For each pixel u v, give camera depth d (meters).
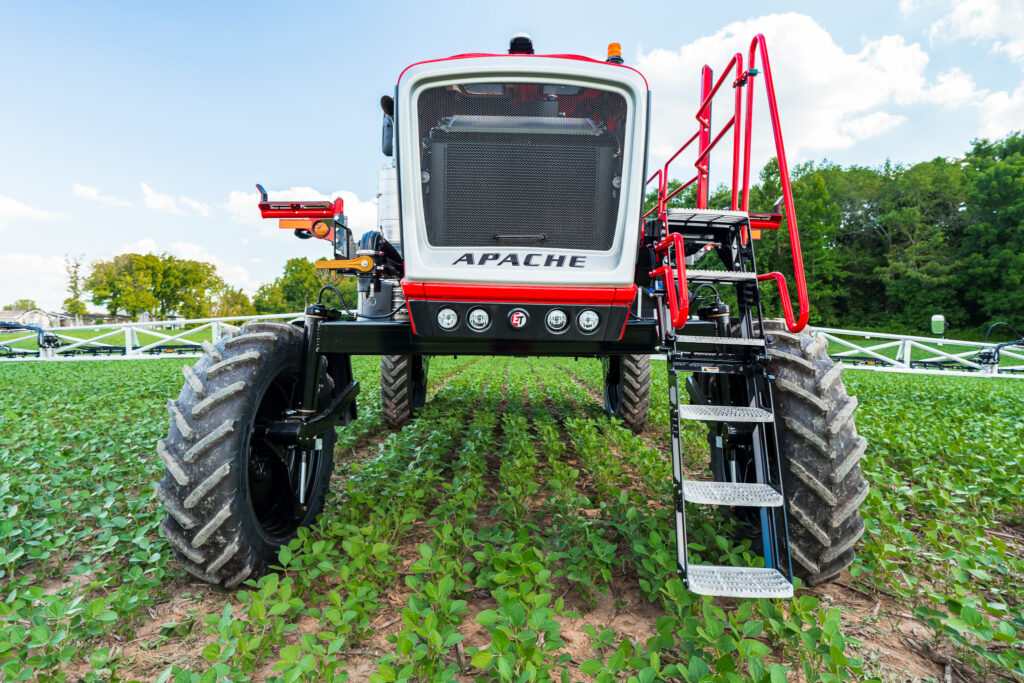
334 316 3.30
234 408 2.58
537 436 5.77
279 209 3.04
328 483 3.57
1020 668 1.88
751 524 2.85
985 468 4.20
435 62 2.59
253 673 2.00
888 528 2.79
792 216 2.60
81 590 2.57
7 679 1.81
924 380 13.10
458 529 2.79
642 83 2.64
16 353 19.88
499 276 2.67
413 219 2.68
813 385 2.52
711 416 2.40
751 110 3.09
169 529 2.48
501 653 1.73
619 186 2.73
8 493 3.40
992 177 55.72
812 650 1.79
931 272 56.28
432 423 5.82
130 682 1.76
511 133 2.73
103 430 5.56
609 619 2.38
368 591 2.22
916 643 2.25
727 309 3.20
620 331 2.77
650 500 3.75
